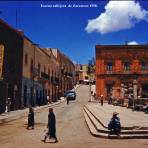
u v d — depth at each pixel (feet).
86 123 95.40
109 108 151.53
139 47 246.88
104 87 248.32
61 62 303.07
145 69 247.29
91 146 57.72
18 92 151.53
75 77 412.16
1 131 79.00
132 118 91.86
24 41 159.74
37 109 157.99
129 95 166.09
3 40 129.39
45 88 221.25
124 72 247.50
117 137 65.92
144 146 57.62
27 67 168.25
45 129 81.97
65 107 176.04
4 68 130.82
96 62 250.16
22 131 78.89
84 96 288.71
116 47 248.73
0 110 127.34
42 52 209.67
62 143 61.26
